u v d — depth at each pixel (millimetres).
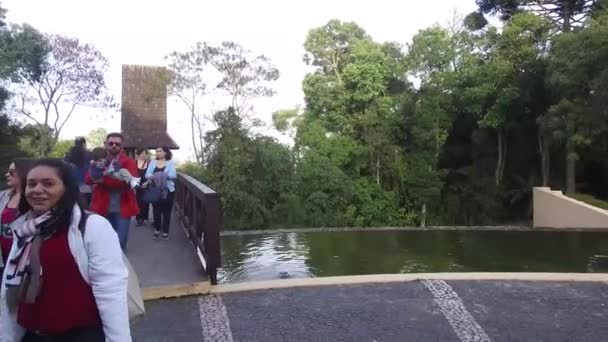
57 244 1771
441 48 23625
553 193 15773
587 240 10219
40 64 24359
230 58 25547
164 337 3758
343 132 23859
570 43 16219
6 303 1840
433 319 4156
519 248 9312
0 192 2914
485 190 22703
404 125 22609
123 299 1835
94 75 26094
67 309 1770
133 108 27891
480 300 4625
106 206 5152
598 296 4754
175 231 7980
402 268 7520
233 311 4332
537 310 4375
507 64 19297
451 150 24578
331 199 20547
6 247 2658
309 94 25719
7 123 24969
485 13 22578
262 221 17844
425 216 22953
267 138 19500
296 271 7359
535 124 21109
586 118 15875
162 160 7117
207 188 5602
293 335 3814
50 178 1803
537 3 20922
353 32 26984
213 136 18703
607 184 21828
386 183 23078
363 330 3920
